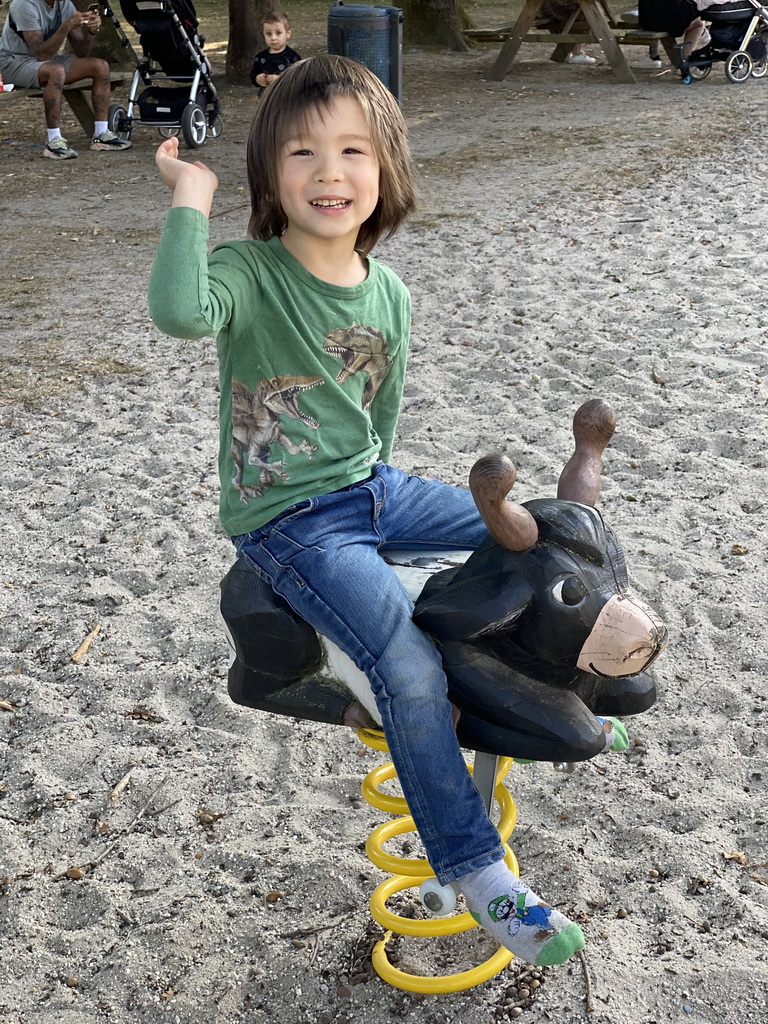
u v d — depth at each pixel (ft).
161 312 5.06
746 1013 6.15
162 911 7.05
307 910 7.03
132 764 8.44
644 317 16.60
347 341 5.70
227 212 23.04
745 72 34.55
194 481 12.63
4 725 8.92
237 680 5.82
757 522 11.27
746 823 7.57
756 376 14.46
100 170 27.76
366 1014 6.26
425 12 44.60
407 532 5.93
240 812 7.93
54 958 6.75
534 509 5.05
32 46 28.55
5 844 7.68
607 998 6.24
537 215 22.00
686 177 24.17
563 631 4.86
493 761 5.89
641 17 34.35
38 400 14.92
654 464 12.48
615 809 7.77
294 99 5.34
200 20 57.36
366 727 5.65
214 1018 6.31
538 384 14.69
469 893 5.20
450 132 29.86
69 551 11.34
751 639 9.47
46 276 20.04
